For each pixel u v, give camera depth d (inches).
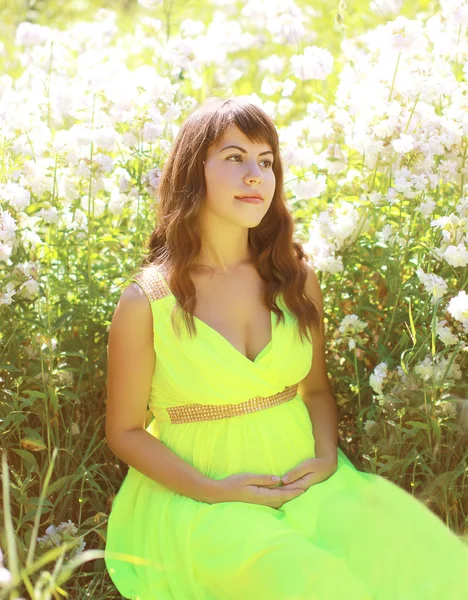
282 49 199.2
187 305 91.5
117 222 131.3
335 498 86.1
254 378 91.0
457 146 113.4
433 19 131.2
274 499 87.6
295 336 95.9
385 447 102.5
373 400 107.5
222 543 81.8
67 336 116.3
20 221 110.0
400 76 115.0
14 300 106.7
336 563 76.2
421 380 99.6
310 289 103.2
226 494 87.1
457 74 130.3
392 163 115.6
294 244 103.1
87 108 123.0
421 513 83.2
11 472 106.6
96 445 114.7
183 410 93.4
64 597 97.4
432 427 97.4
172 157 97.4
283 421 94.5
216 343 90.7
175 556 86.0
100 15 222.1
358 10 201.2
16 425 104.5
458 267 108.0
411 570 76.4
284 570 76.8
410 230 109.8
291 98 182.5
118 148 125.7
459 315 93.1
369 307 111.2
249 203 91.9
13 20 221.6
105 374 117.2
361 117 116.4
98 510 107.0
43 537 98.5
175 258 93.4
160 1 158.1
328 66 130.3
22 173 116.1
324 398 104.9
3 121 117.9
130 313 92.5
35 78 141.7
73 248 123.3
